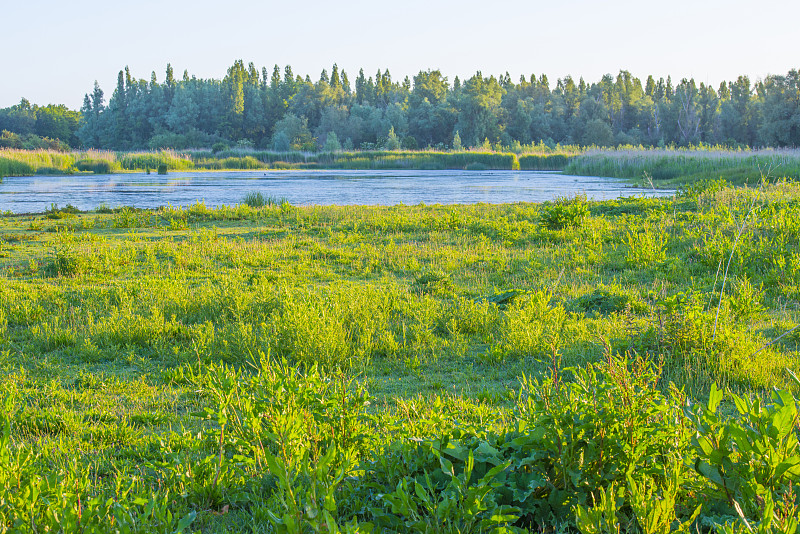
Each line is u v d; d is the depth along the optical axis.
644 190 35.28
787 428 3.25
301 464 3.40
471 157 77.81
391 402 6.26
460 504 3.32
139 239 17.69
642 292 10.34
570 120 127.31
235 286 10.73
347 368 7.29
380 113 119.62
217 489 4.14
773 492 3.25
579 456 3.67
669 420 4.12
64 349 8.09
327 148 95.62
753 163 39.75
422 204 25.19
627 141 113.56
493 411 5.62
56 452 4.89
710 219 15.45
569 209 17.22
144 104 132.88
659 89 157.75
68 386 6.88
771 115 76.75
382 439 4.77
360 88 156.50
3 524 3.17
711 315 7.49
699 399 6.07
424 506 3.71
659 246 12.91
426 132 118.12
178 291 10.45
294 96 135.00
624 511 3.61
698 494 3.57
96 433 5.41
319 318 8.02
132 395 6.50
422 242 16.28
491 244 15.64
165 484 4.29
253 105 133.62
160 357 7.85
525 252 14.41
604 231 15.95
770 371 6.52
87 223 20.17
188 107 127.31
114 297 10.38
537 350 7.54
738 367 6.55
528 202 28.98
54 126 152.12
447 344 8.06
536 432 3.73
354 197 33.69
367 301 9.48
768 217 14.27
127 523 3.20
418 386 6.75
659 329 7.23
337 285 11.45
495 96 120.38
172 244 16.09
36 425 5.55
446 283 11.05
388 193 36.56
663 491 3.40
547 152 93.06
